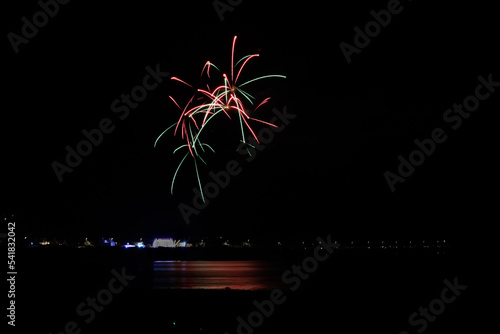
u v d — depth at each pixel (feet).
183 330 47.19
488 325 49.37
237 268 132.77
